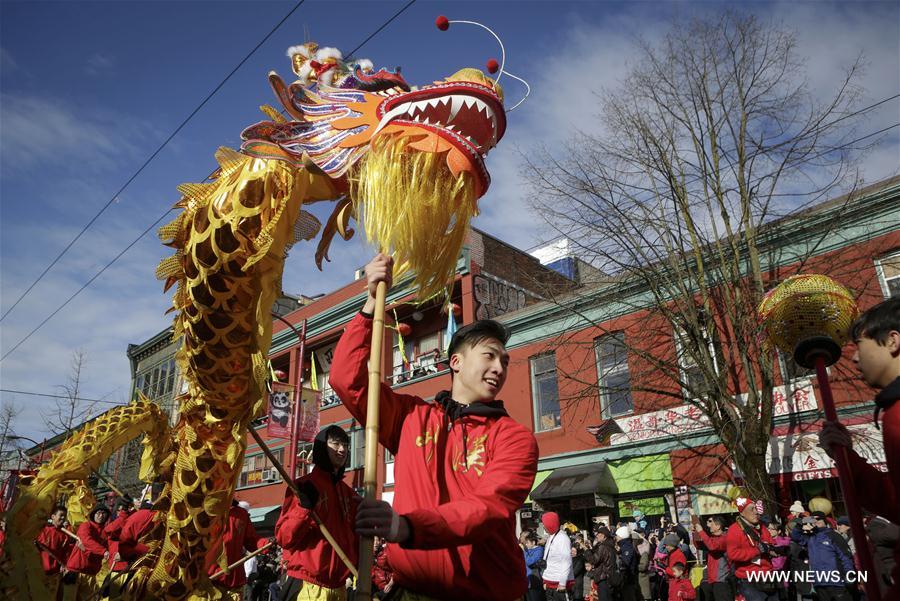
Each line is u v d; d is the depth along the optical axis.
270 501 24.92
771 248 13.57
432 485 2.05
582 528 15.94
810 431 12.58
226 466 2.70
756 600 7.68
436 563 1.93
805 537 8.20
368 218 2.32
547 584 10.70
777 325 3.25
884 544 5.67
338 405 23.92
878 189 12.72
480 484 1.87
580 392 15.13
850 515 2.62
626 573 10.77
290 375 26.78
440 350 21.78
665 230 13.79
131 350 36.34
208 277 2.49
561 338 16.16
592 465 15.95
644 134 13.70
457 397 2.30
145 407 3.85
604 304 15.75
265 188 2.50
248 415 2.59
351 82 2.76
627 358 14.78
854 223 12.95
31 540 3.13
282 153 2.53
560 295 17.20
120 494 6.47
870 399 12.01
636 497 15.19
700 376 14.32
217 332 2.56
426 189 2.31
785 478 12.68
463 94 2.42
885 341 2.41
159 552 2.85
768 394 12.28
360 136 2.54
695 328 13.10
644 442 15.12
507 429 2.07
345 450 4.80
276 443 26.11
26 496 3.20
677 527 12.09
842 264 12.48
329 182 2.63
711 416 12.86
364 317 2.30
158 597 2.72
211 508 2.72
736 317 12.90
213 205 2.52
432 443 2.13
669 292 13.87
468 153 2.35
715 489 13.73
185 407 2.75
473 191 2.43
